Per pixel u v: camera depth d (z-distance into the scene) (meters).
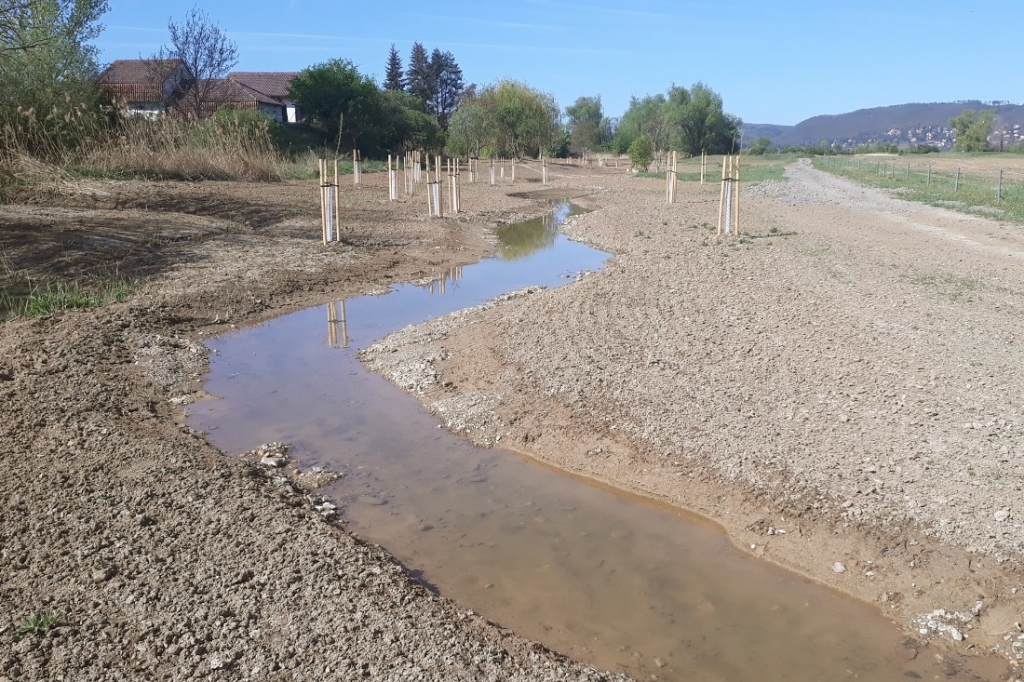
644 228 21.12
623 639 4.67
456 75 94.75
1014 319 9.98
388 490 6.61
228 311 12.20
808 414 7.03
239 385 9.14
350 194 29.03
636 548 5.65
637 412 7.46
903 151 78.88
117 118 25.95
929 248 16.52
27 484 6.14
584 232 21.45
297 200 24.80
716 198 30.38
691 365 8.50
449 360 9.62
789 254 15.48
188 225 17.62
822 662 4.44
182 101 42.50
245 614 4.58
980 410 6.84
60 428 7.23
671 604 5.00
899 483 5.79
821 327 9.64
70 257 13.77
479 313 11.80
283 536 5.48
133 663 4.15
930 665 4.36
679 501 6.21
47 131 21.84
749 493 6.06
